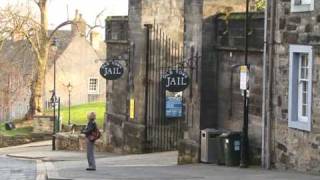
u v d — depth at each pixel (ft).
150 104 109.60
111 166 84.64
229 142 77.41
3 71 215.10
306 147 67.46
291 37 69.92
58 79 259.80
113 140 121.08
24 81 216.33
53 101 159.02
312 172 66.54
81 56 267.59
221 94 83.10
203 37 82.94
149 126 109.50
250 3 90.43
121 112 118.52
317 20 65.57
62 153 129.18
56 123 165.48
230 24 80.33
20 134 175.32
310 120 66.69
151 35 108.99
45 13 185.78
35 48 186.29
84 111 222.48
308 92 67.41
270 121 73.51
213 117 84.12
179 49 109.50
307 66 68.90
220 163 80.33
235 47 79.25
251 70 77.30
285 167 71.26
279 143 72.28
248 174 67.41
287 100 70.79
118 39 117.50
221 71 82.94
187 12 86.33
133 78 111.04
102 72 106.52
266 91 73.72
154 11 108.78
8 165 94.12
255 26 76.13
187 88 86.53
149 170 75.92
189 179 63.62
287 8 70.64
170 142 110.22
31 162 103.55
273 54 73.00
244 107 74.54
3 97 214.28
